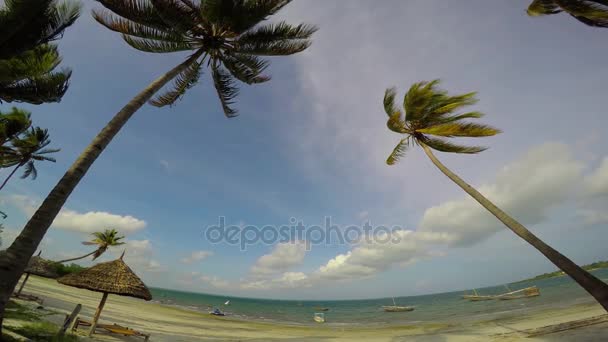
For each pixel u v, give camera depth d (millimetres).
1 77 8750
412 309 50500
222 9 7531
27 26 7586
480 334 15266
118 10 7160
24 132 19781
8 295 4055
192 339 16188
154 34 8391
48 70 9578
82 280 11000
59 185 4953
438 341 14914
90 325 11453
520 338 12461
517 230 8688
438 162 12070
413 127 13477
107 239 37562
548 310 22172
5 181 20484
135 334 11656
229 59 9484
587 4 6242
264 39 8719
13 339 6324
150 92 6949
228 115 11367
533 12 7871
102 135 5777
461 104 11359
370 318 41281
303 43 9266
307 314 55969
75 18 8305
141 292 11609
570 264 7223
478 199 10117
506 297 44031
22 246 4312
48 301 19453
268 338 18922
